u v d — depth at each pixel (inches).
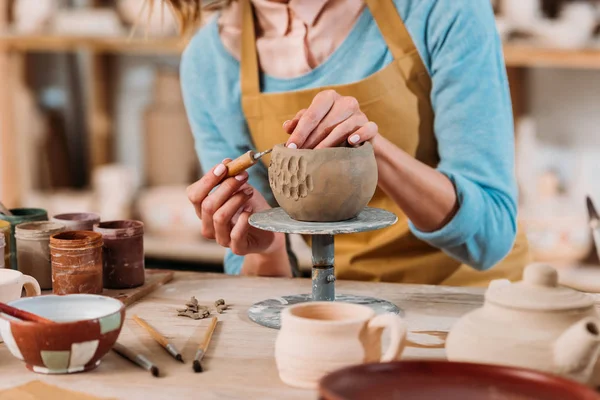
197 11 77.1
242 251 62.3
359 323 41.5
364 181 52.4
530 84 118.4
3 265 57.3
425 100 73.4
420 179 64.0
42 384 43.3
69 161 137.9
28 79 134.1
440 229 66.8
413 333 51.1
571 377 39.3
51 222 62.2
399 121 73.3
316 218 52.8
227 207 59.5
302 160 51.8
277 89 76.2
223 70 77.5
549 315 40.4
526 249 80.8
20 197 134.8
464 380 35.4
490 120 68.9
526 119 116.6
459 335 41.7
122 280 60.3
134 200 129.9
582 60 106.0
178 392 42.7
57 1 124.4
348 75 74.3
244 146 78.4
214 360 47.3
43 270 60.3
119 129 136.0
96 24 121.4
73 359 44.6
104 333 44.8
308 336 42.1
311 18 74.5
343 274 77.2
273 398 41.6
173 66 132.3
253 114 75.9
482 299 58.5
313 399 41.3
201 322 54.2
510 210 70.8
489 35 70.5
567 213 113.0
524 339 39.8
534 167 114.7
